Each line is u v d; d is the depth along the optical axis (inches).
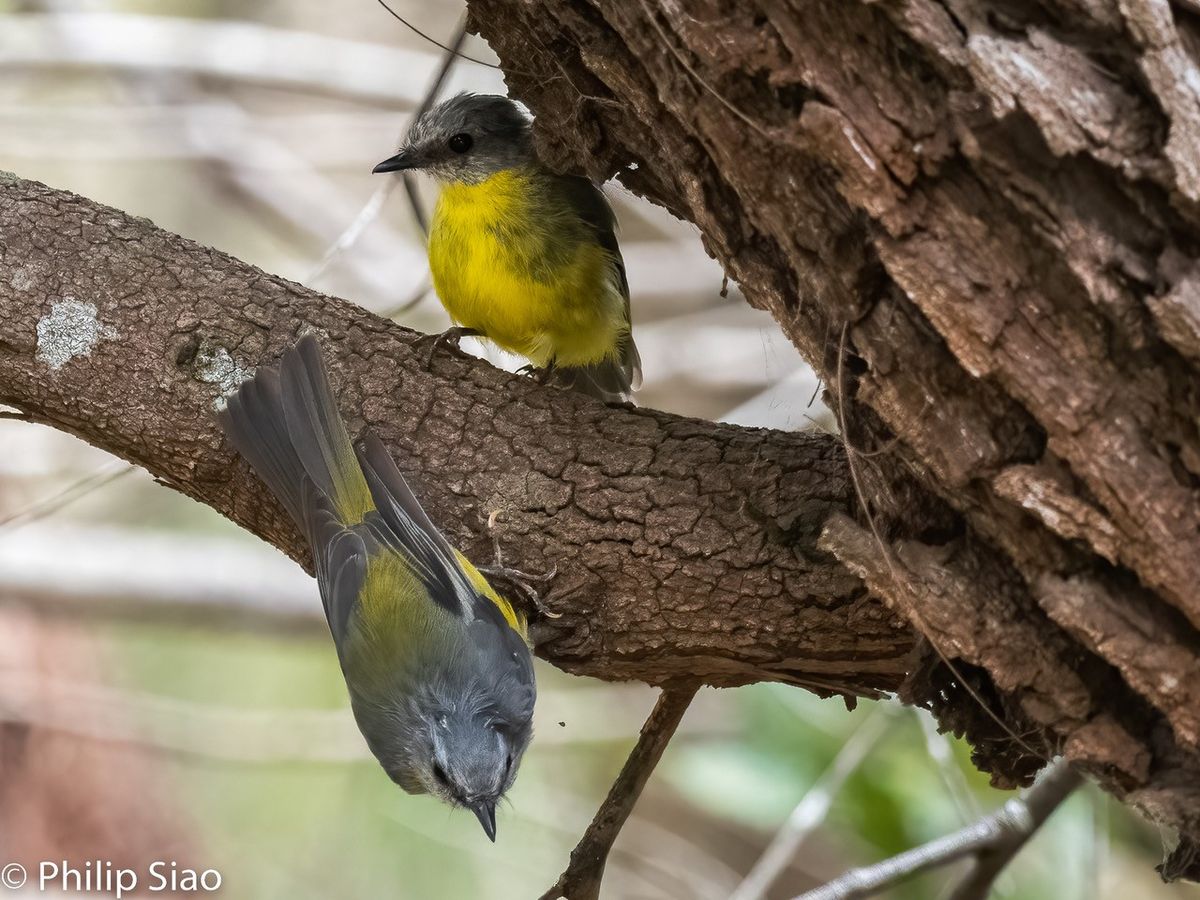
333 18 769.6
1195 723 253.8
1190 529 244.7
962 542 278.5
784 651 312.3
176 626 638.5
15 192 360.8
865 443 281.3
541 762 671.8
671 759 614.2
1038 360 247.3
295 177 726.5
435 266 425.1
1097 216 240.2
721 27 255.1
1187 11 234.7
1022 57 235.5
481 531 328.5
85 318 344.8
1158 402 243.9
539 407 337.7
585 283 410.6
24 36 668.1
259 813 669.9
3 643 669.9
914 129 244.7
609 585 319.0
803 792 519.2
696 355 671.1
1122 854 538.9
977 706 297.9
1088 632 255.3
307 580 640.4
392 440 339.9
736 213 286.2
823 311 276.5
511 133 414.0
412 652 349.7
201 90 756.0
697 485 316.8
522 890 636.7
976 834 394.3
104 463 690.2
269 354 346.0
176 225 756.0
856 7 244.8
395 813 654.5
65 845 652.7
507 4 313.1
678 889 643.5
